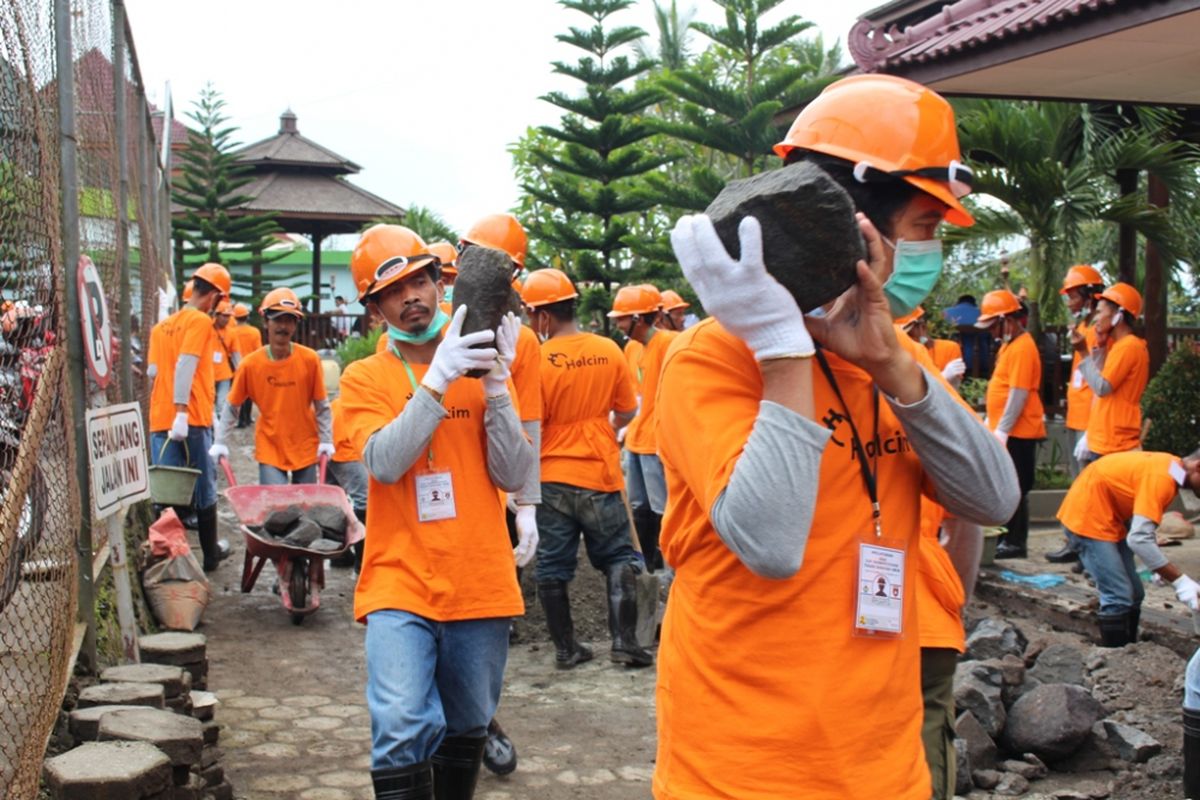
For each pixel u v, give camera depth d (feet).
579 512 23.17
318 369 29.45
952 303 65.67
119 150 26.55
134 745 12.88
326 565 32.40
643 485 30.55
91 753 12.62
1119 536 22.68
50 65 16.17
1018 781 16.69
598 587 28.58
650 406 27.99
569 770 17.83
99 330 17.90
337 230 124.67
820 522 7.57
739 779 7.51
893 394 7.48
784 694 7.47
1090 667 21.61
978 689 17.48
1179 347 40.24
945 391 7.59
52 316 14.60
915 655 7.94
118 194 25.91
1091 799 16.34
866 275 7.16
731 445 7.32
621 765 18.06
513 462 13.35
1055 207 36.24
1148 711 19.57
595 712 20.67
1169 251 37.06
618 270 70.33
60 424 15.25
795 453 6.99
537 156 72.84
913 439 7.64
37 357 14.17
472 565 13.16
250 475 48.08
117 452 17.66
